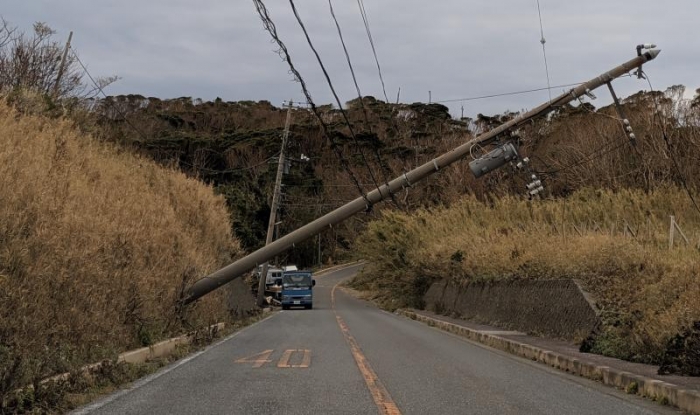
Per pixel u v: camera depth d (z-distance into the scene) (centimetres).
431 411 784
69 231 1188
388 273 4706
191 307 2012
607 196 2902
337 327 2311
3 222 995
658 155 3597
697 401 793
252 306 3394
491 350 1653
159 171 2803
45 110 2325
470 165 2609
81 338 1095
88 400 838
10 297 895
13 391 731
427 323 2834
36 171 1296
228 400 844
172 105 9019
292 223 6328
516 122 2577
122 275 1369
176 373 1113
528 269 2180
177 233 2034
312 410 779
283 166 4538
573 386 1025
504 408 813
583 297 1647
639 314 1310
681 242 1891
